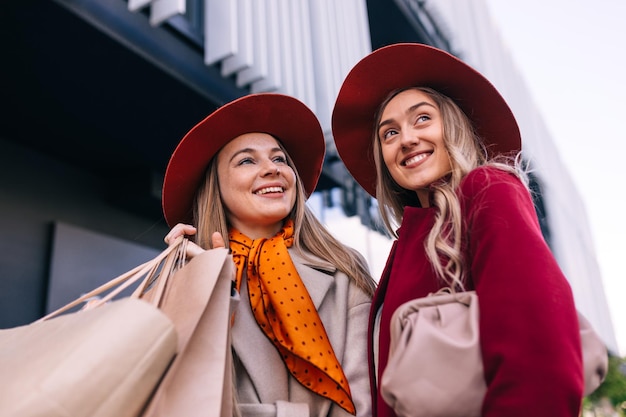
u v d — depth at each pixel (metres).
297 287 1.23
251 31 2.69
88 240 3.32
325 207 3.94
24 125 3.03
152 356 0.75
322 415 1.13
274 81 2.78
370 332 1.09
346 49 3.56
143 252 3.67
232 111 1.37
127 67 2.57
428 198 1.16
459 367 0.72
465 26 6.00
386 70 1.26
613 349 10.77
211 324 0.90
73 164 3.47
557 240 8.20
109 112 2.95
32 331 0.87
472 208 0.89
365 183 1.53
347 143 1.43
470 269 0.87
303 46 3.16
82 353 0.72
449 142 1.10
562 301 0.70
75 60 2.51
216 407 0.83
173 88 2.73
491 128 1.27
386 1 4.62
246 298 1.26
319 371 1.17
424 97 1.18
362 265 1.42
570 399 0.64
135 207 3.67
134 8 2.33
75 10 2.23
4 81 2.63
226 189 1.39
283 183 1.38
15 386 0.70
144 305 0.76
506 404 0.65
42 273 3.08
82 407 0.70
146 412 0.76
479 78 1.21
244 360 1.15
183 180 1.44
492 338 0.70
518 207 0.82
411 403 0.72
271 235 1.41
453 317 0.77
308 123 1.49
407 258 1.01
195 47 2.82
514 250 0.75
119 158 3.46
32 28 2.29
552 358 0.65
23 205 3.11
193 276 0.94
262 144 1.42
